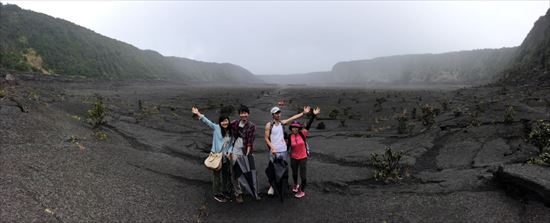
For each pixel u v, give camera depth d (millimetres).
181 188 7023
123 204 5676
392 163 8367
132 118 15117
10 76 21203
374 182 7789
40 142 7801
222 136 6156
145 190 6492
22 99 11773
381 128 15289
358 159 9836
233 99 35688
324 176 8195
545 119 11930
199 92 48719
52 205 4977
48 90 24844
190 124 15539
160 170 7961
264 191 7094
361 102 31734
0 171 5582
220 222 5637
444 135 11805
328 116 21578
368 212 6082
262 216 5910
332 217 5906
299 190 6797
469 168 8188
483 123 12484
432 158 9523
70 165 6750
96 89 42250
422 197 6555
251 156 6250
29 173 5828
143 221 5273
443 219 5594
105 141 9773
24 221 4387
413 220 5637
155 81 83062
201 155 10055
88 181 6203
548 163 6770
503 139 10195
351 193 7066
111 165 7465
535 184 5684
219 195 6422
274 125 6488
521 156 8367
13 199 4805
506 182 6387
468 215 5656
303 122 18766
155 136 12055
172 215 5684
